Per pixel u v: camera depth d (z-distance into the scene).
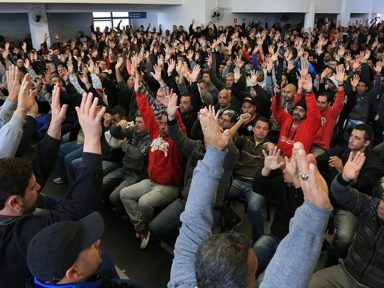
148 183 2.74
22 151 1.82
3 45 9.02
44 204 1.90
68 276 0.93
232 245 0.82
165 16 12.88
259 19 13.97
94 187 1.23
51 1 9.23
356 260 1.64
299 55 6.56
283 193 2.05
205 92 4.35
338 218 2.27
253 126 3.15
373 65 5.72
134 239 2.67
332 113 3.29
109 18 13.27
